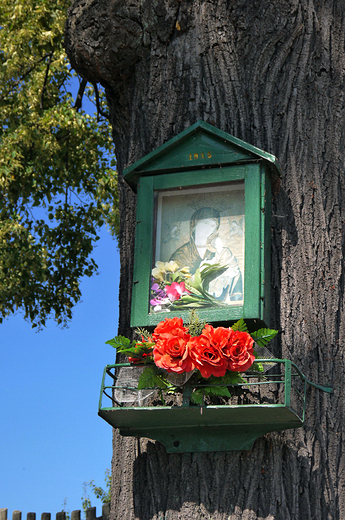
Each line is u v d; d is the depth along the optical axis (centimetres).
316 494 269
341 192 323
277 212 315
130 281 343
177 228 296
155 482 282
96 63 367
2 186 750
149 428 280
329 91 341
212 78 341
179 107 342
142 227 296
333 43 349
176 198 302
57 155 773
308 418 283
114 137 395
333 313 300
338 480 274
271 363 278
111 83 376
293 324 298
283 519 262
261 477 269
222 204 293
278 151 328
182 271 286
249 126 330
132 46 358
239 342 248
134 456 300
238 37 344
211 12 348
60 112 729
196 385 251
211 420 263
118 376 283
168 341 246
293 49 345
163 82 350
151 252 291
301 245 310
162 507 275
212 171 295
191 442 278
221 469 272
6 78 757
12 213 785
